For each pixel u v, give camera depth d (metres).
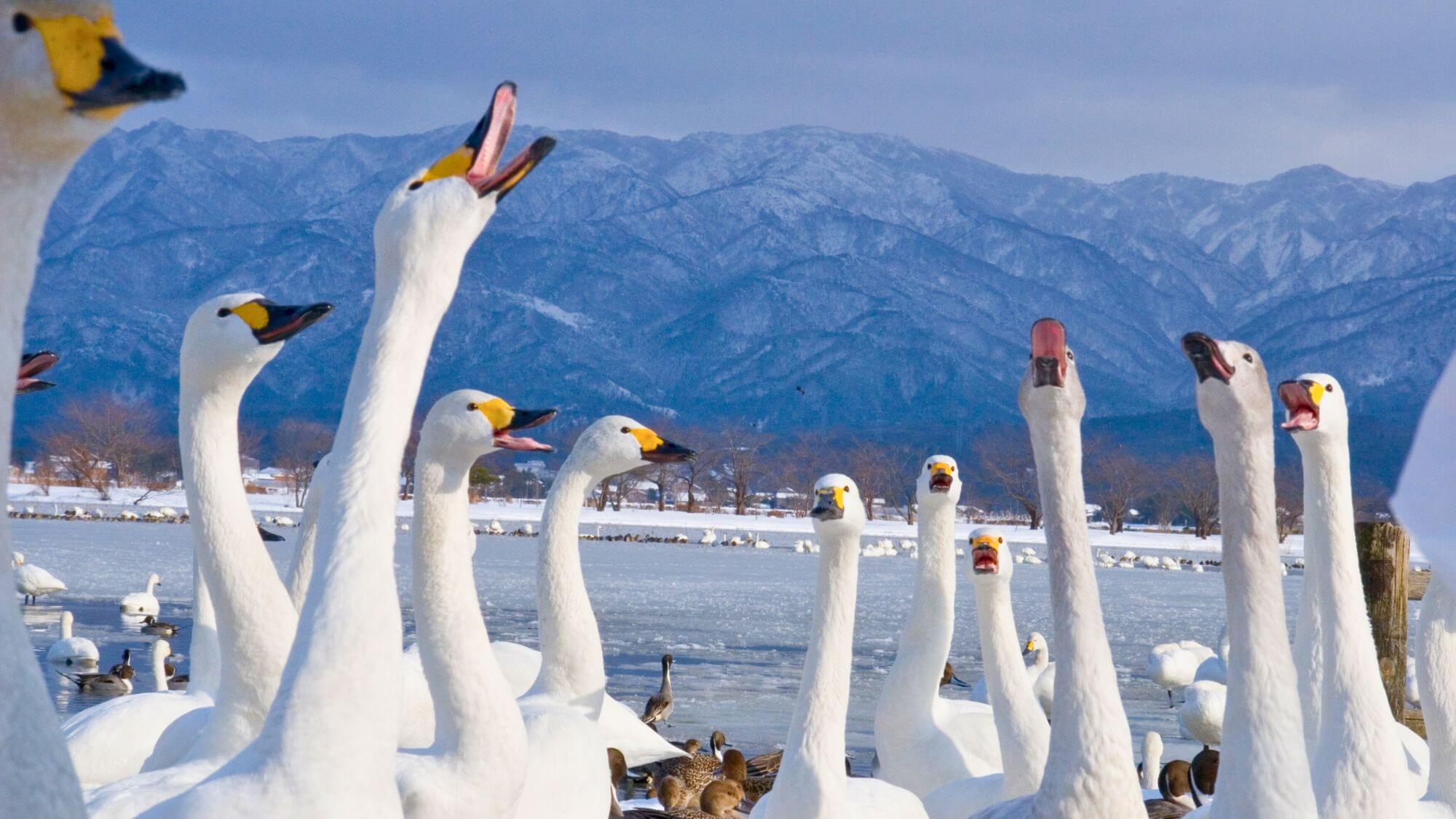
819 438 148.38
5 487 2.20
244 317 6.29
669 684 16.67
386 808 4.12
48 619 24.89
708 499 125.75
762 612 30.12
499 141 4.64
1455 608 6.99
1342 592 6.29
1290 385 6.53
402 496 80.00
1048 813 5.71
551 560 8.41
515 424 6.58
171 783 5.22
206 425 6.33
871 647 24.31
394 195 4.59
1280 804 5.11
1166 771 10.79
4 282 2.17
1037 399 5.91
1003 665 8.27
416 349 4.48
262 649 6.18
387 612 4.19
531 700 8.23
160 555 40.72
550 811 7.29
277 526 64.50
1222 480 5.40
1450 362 2.06
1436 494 2.04
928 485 9.84
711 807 11.12
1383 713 6.09
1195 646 19.05
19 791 2.13
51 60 2.08
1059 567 5.87
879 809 7.55
